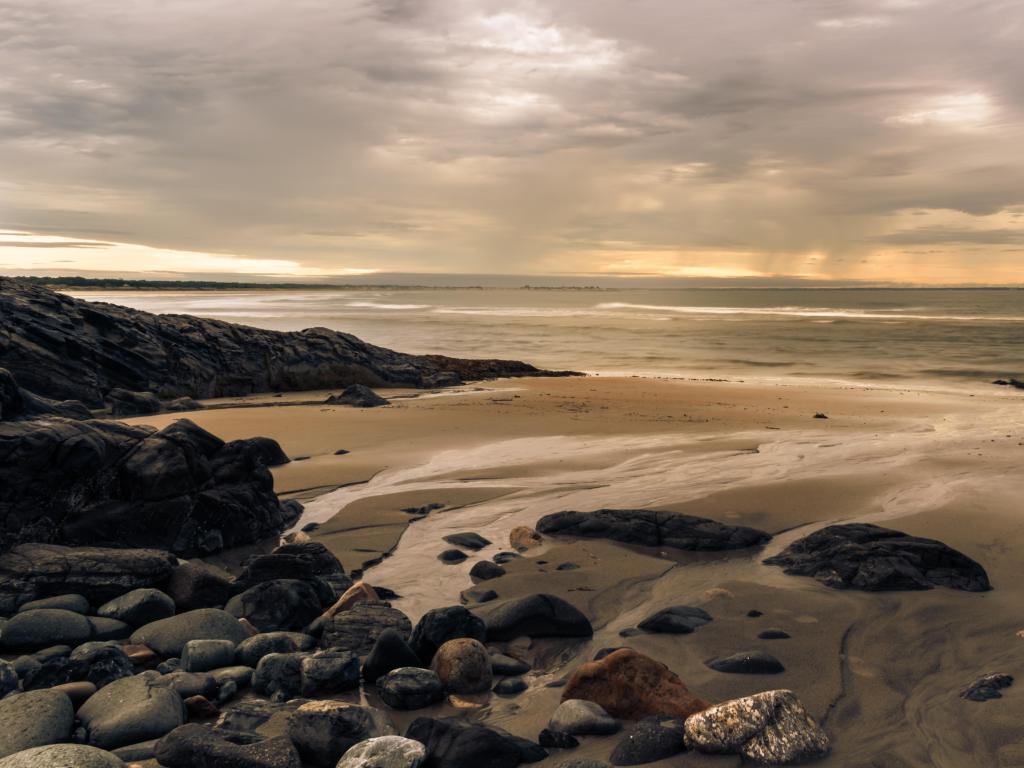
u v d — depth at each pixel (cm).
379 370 2577
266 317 7244
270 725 493
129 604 691
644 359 3816
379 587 779
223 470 977
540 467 1313
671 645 643
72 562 750
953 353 4038
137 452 925
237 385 2380
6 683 530
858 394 2378
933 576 784
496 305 12300
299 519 1044
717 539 919
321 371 2519
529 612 666
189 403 1998
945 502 1079
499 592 774
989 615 695
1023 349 4234
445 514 1055
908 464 1330
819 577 801
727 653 624
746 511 1058
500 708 541
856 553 816
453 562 871
